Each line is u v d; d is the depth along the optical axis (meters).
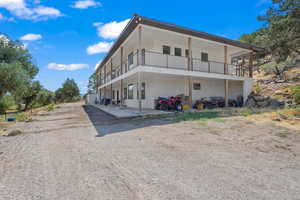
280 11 7.64
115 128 6.00
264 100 11.84
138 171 2.55
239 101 13.80
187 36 10.91
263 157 3.09
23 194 1.95
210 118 7.29
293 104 9.48
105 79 21.59
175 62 12.62
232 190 1.98
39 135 5.24
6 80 9.23
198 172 2.49
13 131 5.49
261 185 2.09
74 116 10.31
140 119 7.80
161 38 11.34
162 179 2.29
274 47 8.07
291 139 4.15
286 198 1.80
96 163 2.89
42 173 2.53
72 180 2.29
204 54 14.31
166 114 8.93
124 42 12.06
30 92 17.88
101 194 1.93
